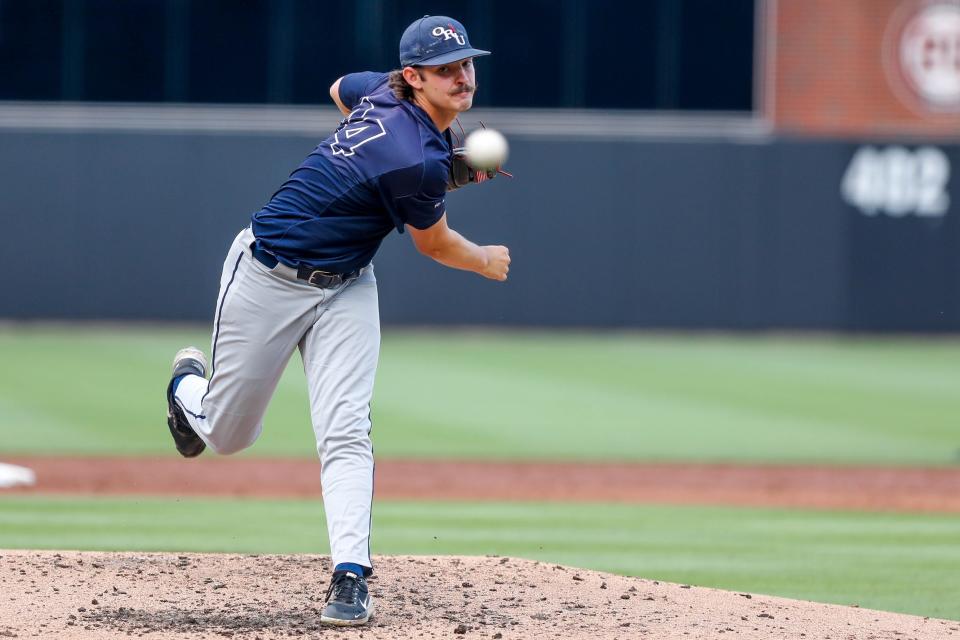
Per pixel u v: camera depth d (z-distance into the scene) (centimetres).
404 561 1962
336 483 1560
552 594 1780
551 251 7038
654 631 1580
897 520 3016
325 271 1539
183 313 6950
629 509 3164
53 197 6900
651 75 7275
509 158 7006
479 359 6191
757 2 7300
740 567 2334
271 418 4719
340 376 1564
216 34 7131
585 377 5706
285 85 7169
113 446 4003
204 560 1941
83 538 2497
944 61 7419
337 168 1518
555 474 3741
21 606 1620
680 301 7056
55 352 6066
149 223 6919
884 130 7456
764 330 7062
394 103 1538
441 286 7044
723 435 4447
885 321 7062
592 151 7019
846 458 4053
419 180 1512
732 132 7350
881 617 1744
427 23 1517
